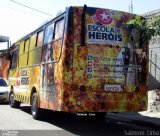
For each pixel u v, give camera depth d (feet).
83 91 34.19
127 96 35.65
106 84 34.88
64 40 34.22
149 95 59.26
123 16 36.01
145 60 36.70
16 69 57.21
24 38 52.54
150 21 36.86
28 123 41.27
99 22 35.01
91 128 38.11
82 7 34.60
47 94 38.81
